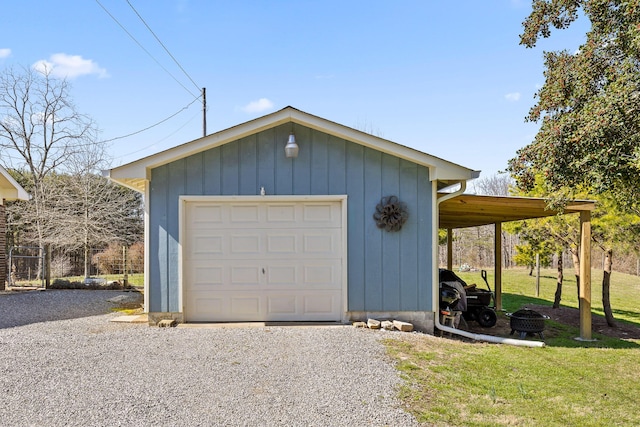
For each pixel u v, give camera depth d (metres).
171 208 7.13
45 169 19.77
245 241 7.29
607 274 10.31
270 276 7.29
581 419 3.98
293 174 7.25
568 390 4.81
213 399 3.88
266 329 6.57
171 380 4.31
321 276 7.31
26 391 3.92
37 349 5.26
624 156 5.80
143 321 7.23
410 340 6.33
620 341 8.20
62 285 12.58
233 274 7.27
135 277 16.06
